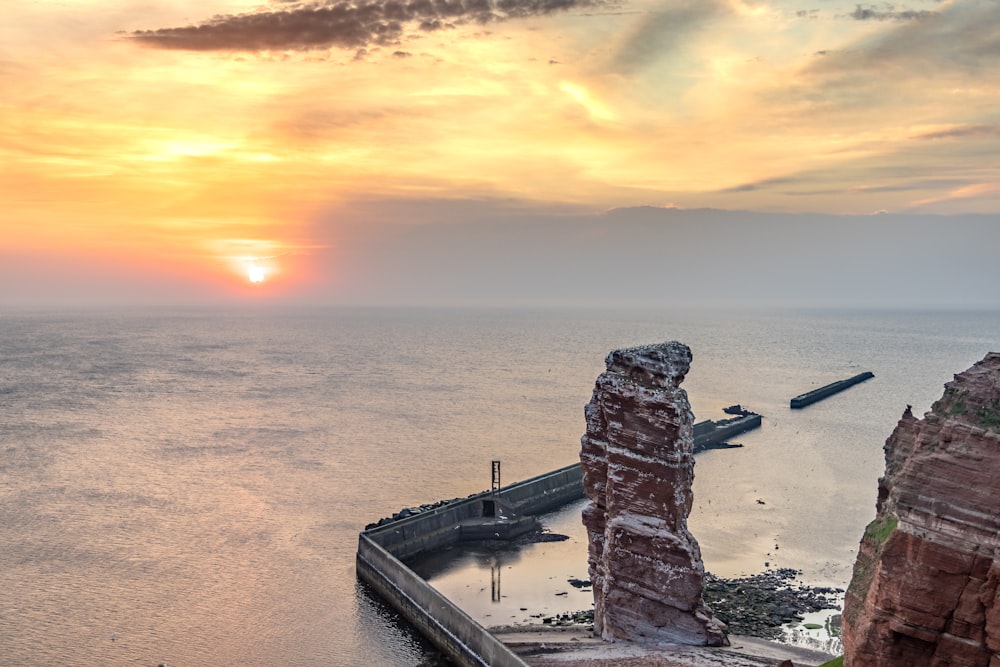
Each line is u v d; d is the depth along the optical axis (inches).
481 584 4060.0
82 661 3117.6
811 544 4498.0
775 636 3221.0
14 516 4904.0
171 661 3134.8
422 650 3292.3
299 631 3440.0
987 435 1653.5
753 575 3991.1
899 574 1701.5
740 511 5162.4
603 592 3043.8
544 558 4468.5
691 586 2874.0
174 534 4643.2
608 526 2999.5
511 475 6250.0
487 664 2915.8
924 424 1808.6
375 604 3745.1
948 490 1669.5
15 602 3641.7
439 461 6712.6
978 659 1601.9
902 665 1702.8
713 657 2711.6
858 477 6181.1
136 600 3705.7
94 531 4660.4
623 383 2938.0
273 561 4256.9
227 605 3678.6
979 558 1604.3
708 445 7539.4
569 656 2795.3
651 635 2945.4
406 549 4414.4
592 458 3107.8
